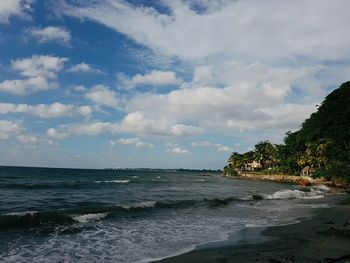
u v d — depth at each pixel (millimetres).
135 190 45500
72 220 19000
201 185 67812
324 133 96938
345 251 12930
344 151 84125
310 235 16219
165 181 81375
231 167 160625
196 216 22734
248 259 11953
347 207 29062
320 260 11508
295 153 108625
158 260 11977
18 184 49875
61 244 14023
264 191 52625
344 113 94062
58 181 64250
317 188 62000
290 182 92438
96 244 14258
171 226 18828
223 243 14805
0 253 12336
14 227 16484
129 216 21609
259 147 138250
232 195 42625
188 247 14031
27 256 12164
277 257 12070
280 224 20000
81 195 35500
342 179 69125
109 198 33094
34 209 23250
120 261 11922
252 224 19906
